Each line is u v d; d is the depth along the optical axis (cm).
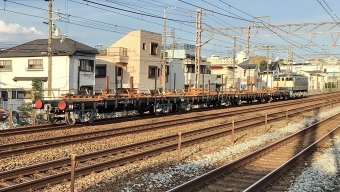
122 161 958
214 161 1048
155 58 3956
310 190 770
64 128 1560
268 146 1169
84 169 837
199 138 1333
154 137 1423
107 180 812
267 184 785
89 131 1509
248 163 1002
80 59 2992
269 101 4122
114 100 1869
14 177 769
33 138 1309
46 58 2941
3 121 1856
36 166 822
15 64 3061
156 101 2212
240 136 1534
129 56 3769
